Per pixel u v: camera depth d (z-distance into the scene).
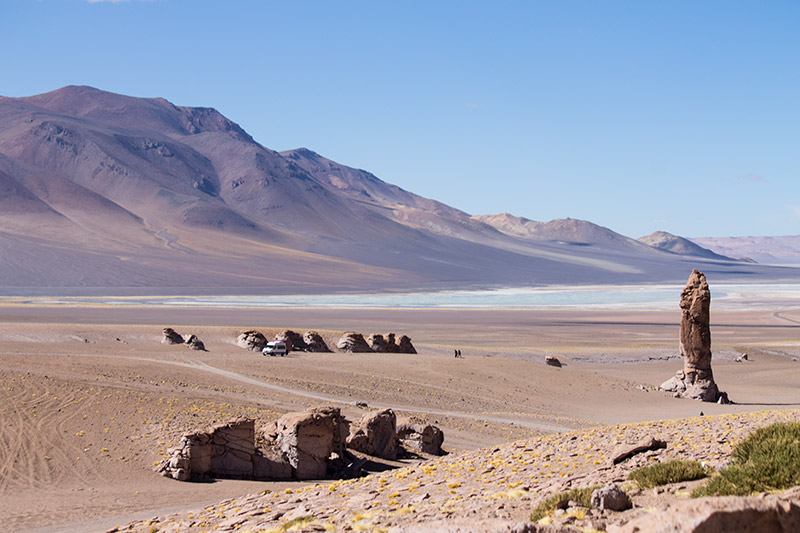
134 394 37.25
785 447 10.99
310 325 120.69
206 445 26.41
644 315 161.25
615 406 52.97
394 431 32.12
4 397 33.25
